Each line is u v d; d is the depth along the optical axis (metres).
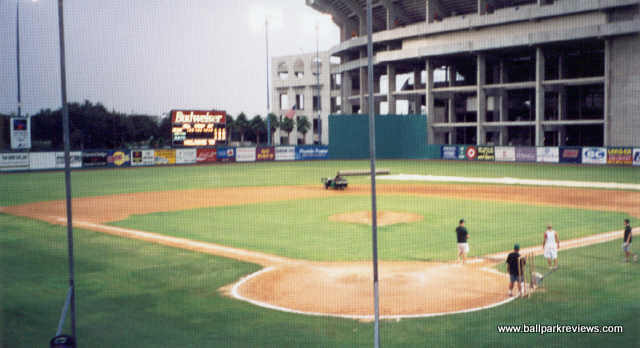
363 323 12.06
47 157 61.53
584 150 60.91
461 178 49.41
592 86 72.06
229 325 12.10
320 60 123.19
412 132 81.94
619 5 59.72
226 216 28.41
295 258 18.62
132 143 81.75
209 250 20.08
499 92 77.75
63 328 12.15
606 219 26.16
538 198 34.62
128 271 17.06
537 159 65.62
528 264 17.14
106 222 26.92
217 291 14.79
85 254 19.58
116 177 53.81
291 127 125.56
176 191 41.00
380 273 16.47
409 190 40.28
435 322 12.03
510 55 77.75
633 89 60.75
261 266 17.56
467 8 81.75
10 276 16.56
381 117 82.56
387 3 86.06
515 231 23.12
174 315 12.84
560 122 69.00
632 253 18.61
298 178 51.62
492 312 12.70
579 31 62.81
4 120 59.78
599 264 17.14
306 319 12.39
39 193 39.91
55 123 75.50
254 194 38.72
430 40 79.81
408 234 22.84
